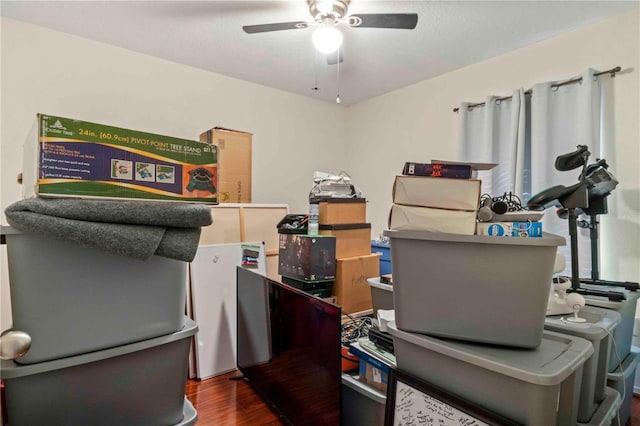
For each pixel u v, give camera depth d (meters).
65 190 0.72
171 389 0.89
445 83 3.07
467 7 2.04
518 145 2.45
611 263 2.12
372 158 3.76
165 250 0.78
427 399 1.01
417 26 2.25
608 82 2.14
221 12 2.13
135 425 0.84
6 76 2.18
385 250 2.81
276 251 2.66
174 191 0.84
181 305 0.90
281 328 1.55
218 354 1.99
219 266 2.08
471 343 0.97
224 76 3.12
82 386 0.77
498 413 0.87
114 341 0.80
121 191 0.78
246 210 2.57
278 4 2.05
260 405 1.63
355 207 2.13
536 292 0.89
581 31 2.26
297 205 3.65
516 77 2.59
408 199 1.00
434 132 3.16
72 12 2.12
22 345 0.65
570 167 1.62
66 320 0.74
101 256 0.77
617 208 2.10
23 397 0.71
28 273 0.70
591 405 1.12
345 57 2.73
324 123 3.87
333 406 1.22
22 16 2.16
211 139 2.54
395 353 1.13
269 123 3.43
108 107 2.55
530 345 0.92
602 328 1.15
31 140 0.78
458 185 0.95
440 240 0.96
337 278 1.97
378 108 3.69
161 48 2.60
